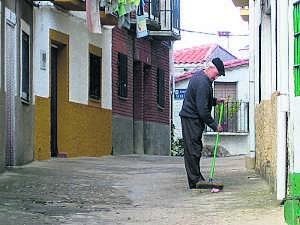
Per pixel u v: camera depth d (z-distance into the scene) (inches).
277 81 330.6
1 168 456.8
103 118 770.2
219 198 360.5
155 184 425.1
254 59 492.4
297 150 297.4
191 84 394.0
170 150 1022.4
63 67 676.7
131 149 863.7
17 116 518.9
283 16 309.3
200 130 395.2
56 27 650.2
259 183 410.0
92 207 338.3
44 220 299.7
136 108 904.3
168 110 1021.2
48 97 622.8
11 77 507.8
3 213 311.3
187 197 369.4
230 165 565.0
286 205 281.9
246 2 712.4
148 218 308.7
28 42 569.9
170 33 933.2
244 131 1114.7
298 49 300.7
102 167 543.5
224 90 1189.1
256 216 303.1
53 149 666.2
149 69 940.0
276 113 336.8
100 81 765.9
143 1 832.3
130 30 852.6
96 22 631.2
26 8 562.9
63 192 383.6
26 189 387.2
